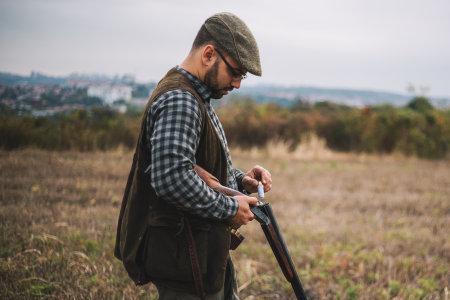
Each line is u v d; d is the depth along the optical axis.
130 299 4.05
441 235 7.32
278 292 4.79
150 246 2.40
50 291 4.09
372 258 5.80
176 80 2.39
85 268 4.53
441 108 20.97
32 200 7.50
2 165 10.28
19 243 5.16
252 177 2.98
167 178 2.18
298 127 19.08
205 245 2.40
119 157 13.07
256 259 5.62
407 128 19.52
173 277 2.38
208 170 2.43
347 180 12.28
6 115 13.43
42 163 10.93
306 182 11.64
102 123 15.33
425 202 9.80
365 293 4.73
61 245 5.23
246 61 2.41
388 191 11.04
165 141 2.21
